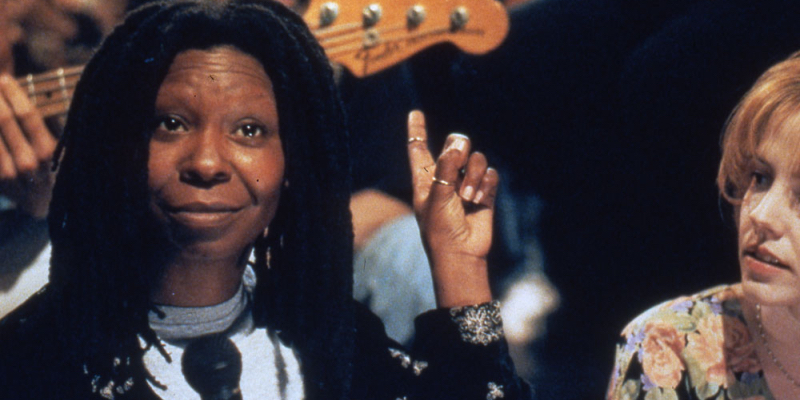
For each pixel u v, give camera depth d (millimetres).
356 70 3184
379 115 3736
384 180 3770
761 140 2344
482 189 2279
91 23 3084
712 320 2701
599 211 4133
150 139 1782
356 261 3484
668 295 4078
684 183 3893
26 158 2990
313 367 1980
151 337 1848
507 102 4027
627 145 3980
